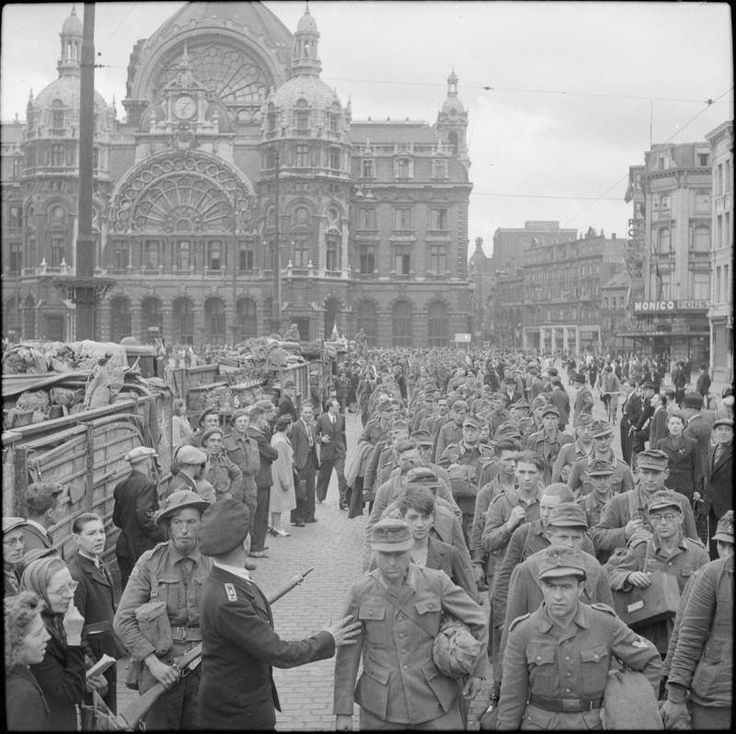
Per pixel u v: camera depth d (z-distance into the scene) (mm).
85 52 24922
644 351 92625
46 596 6664
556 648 6402
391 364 63156
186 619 8031
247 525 6766
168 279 113812
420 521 8039
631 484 11305
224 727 6504
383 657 6629
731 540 7023
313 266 110375
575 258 148250
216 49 125000
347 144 113062
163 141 114000
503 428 12336
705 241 85250
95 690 7301
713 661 6855
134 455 11312
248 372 33531
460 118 149125
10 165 110000
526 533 9039
